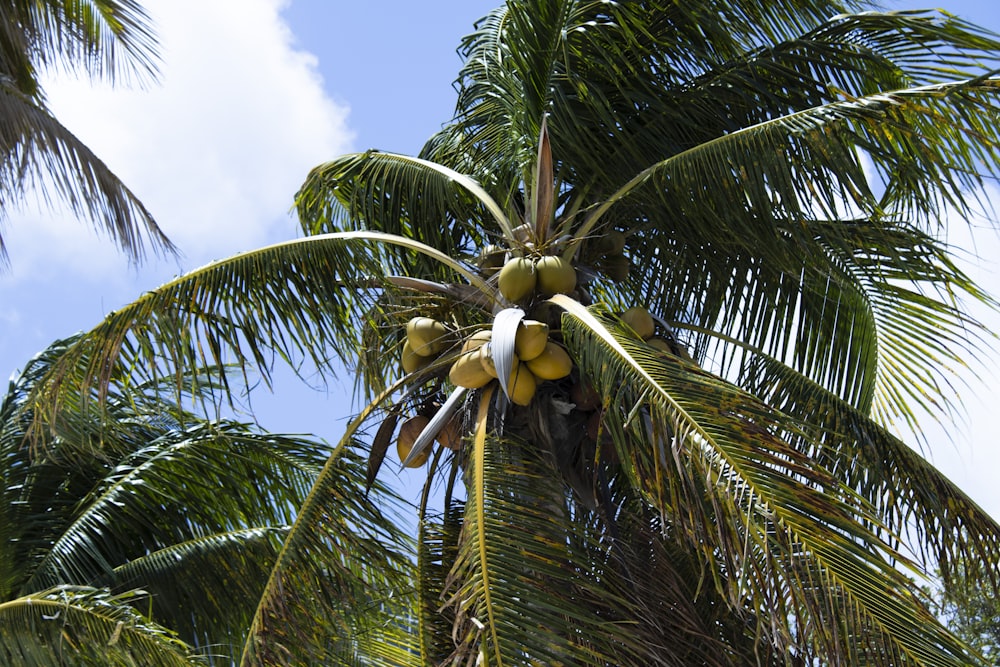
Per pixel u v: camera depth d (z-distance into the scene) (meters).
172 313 6.60
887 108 6.07
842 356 7.30
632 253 7.74
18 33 11.06
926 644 4.33
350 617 6.62
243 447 10.24
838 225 6.47
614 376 5.20
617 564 5.76
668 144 7.40
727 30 7.72
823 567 4.46
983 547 6.41
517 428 6.02
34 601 7.54
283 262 6.86
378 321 7.21
